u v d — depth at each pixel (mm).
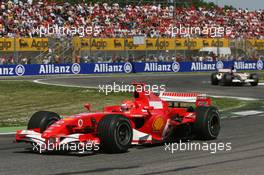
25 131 20672
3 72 89500
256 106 44469
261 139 25078
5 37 95250
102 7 125438
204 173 16578
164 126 23047
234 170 17109
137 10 130000
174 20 132250
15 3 111688
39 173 16656
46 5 115812
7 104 45875
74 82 73750
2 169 17453
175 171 16938
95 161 18938
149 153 20844
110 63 100875
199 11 140250
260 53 121625
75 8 119625
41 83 70750
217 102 47594
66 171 16984
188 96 24875
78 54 98625
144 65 104812
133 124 21781
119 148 20578
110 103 45938
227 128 29875
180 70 108312
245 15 147375
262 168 17500
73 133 20734
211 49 113000
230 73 69750
